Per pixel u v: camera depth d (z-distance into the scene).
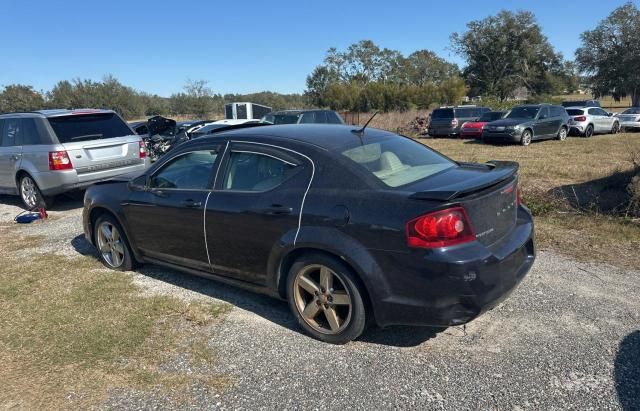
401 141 4.08
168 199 4.30
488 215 3.11
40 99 46.31
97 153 8.04
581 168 10.78
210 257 4.08
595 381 2.92
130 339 3.63
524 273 3.35
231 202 3.81
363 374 3.10
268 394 2.94
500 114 20.64
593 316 3.70
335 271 3.29
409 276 3.00
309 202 3.38
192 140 4.37
